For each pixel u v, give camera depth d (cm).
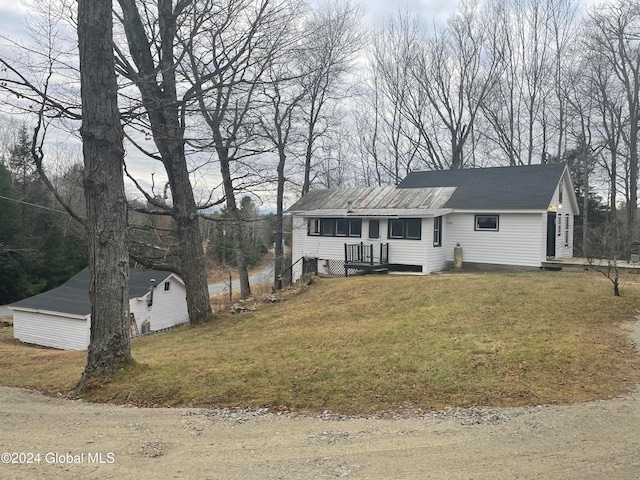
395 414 589
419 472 426
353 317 1270
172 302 2522
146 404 679
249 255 4369
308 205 2458
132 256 1330
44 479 427
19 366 1141
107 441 525
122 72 1109
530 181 2122
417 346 890
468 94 3534
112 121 804
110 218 809
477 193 2164
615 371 713
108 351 803
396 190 2333
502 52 3456
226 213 2125
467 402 618
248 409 633
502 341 879
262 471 436
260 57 1359
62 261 3198
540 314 1087
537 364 743
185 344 1145
